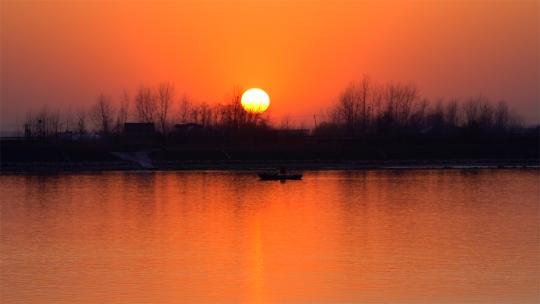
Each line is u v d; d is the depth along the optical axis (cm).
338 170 19988
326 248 8412
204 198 13488
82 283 6794
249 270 7294
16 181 16762
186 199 13325
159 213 11494
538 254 8050
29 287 6650
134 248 8488
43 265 7575
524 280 6844
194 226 10169
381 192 14400
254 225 10231
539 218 10850
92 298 6284
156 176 18138
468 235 9300
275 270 7288
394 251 8231
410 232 9556
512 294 6372
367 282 6794
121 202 12912
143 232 9662
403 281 6831
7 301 6178
